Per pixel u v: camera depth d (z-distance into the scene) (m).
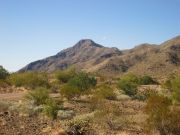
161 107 17.20
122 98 32.44
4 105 22.27
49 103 22.20
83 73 40.25
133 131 17.08
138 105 27.83
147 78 58.84
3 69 53.34
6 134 14.86
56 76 52.78
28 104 24.11
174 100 26.28
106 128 17.33
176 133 16.77
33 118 19.64
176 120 16.80
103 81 62.16
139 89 41.97
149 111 17.56
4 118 18.69
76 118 19.22
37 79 44.59
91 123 18.14
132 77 58.72
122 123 18.52
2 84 44.00
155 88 44.41
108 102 28.62
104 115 19.05
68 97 31.02
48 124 17.70
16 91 40.34
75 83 36.88
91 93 34.31
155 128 17.00
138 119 20.02
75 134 15.36
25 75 46.00
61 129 15.42
